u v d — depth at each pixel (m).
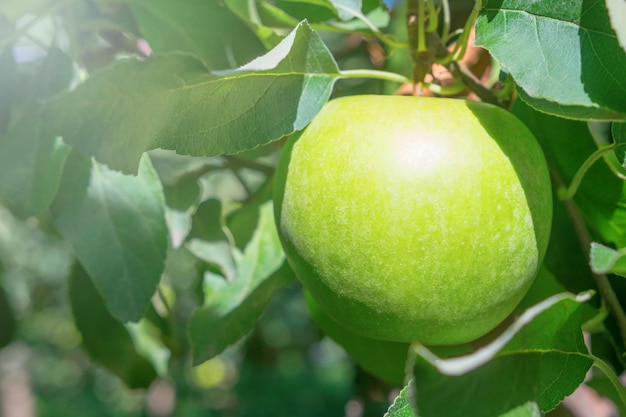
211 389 2.41
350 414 1.42
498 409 0.21
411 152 0.25
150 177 0.31
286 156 0.27
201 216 0.35
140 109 0.25
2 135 0.30
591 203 0.30
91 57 0.40
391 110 0.26
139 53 0.41
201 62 0.24
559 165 0.31
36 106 0.30
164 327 0.41
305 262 0.26
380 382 0.58
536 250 0.26
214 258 0.34
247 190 0.39
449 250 0.25
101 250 0.30
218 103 0.25
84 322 0.40
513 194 0.25
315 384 2.21
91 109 0.25
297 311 1.97
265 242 0.35
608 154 0.30
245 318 0.32
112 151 0.26
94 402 2.56
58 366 2.89
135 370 0.41
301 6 0.35
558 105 0.24
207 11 0.35
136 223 0.30
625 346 0.29
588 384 0.36
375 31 0.32
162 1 0.34
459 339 0.27
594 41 0.23
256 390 2.20
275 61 0.25
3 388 2.42
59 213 0.30
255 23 0.33
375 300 0.26
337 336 0.33
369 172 0.25
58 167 0.29
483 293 0.25
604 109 0.23
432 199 0.24
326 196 0.25
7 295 0.43
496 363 0.22
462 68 0.30
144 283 0.30
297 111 0.26
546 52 0.24
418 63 0.29
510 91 0.30
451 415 0.21
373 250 0.25
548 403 0.25
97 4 0.37
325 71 0.26
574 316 0.23
